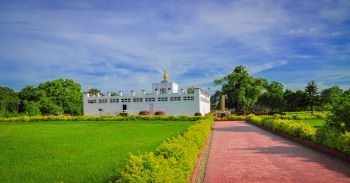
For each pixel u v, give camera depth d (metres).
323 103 69.44
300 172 10.83
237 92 80.31
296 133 20.62
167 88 77.50
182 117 50.59
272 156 14.36
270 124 28.73
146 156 7.30
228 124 41.97
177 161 8.41
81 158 13.62
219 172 11.13
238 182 9.66
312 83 71.38
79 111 86.94
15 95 81.62
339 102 17.23
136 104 70.00
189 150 10.41
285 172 10.88
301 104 76.06
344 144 12.76
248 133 27.27
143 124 40.59
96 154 14.68
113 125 38.69
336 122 16.88
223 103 76.12
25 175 10.45
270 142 20.19
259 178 10.11
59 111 80.62
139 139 21.19
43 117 50.88
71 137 23.14
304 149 16.66
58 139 21.70
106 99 71.62
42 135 24.98
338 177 10.00
